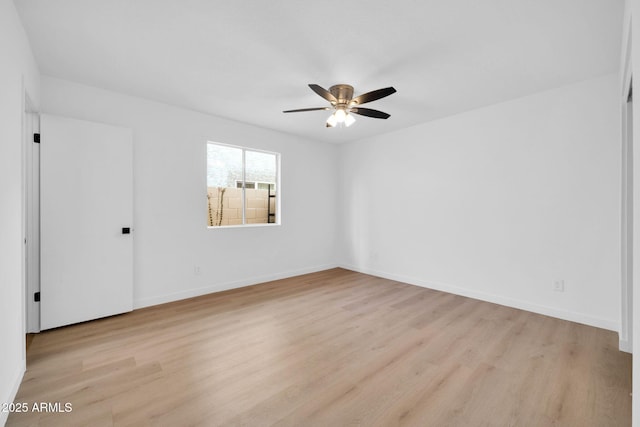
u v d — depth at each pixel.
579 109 2.86
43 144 2.64
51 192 2.68
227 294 3.85
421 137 4.20
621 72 2.26
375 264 4.91
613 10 1.81
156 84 2.93
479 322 2.90
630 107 2.25
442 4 1.77
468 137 3.69
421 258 4.25
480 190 3.59
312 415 1.61
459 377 1.97
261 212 5.17
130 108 3.21
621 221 2.33
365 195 5.04
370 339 2.54
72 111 2.87
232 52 2.33
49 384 1.87
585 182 2.84
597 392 1.80
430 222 4.12
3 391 1.58
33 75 2.38
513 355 2.25
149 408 1.66
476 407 1.67
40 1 1.76
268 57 2.40
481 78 2.76
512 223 3.33
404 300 3.60
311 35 2.09
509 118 3.32
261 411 1.63
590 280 2.82
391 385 1.88
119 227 3.05
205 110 3.67
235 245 4.14
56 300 2.70
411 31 2.04
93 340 2.50
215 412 1.63
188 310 3.24
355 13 1.85
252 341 2.50
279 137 4.62
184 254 3.64
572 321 2.92
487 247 3.54
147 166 3.33
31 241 2.62
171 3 1.78
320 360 2.19
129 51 2.33
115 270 3.03
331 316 3.07
